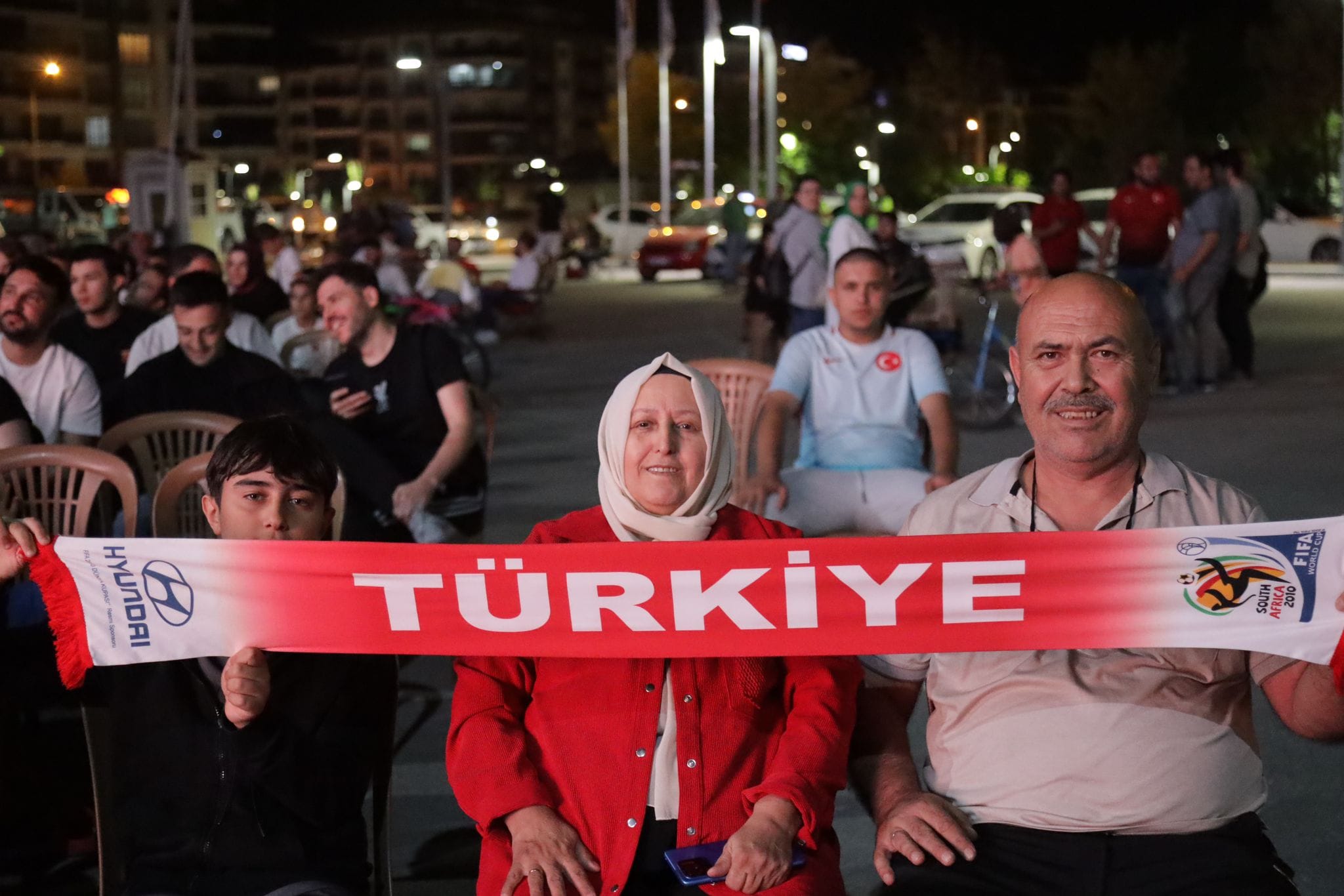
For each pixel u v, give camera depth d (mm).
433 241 60938
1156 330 13367
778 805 2895
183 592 3174
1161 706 2955
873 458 5895
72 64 107125
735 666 3082
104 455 4820
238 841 3156
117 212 48875
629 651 3062
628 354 18562
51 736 5004
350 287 6035
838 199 38281
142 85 111188
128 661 3189
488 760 2977
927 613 3033
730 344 19531
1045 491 3137
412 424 6086
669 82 80062
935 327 11852
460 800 2996
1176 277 13148
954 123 80188
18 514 4809
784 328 14672
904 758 3188
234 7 118562
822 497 5770
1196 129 56344
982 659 3061
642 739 2982
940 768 3131
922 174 76062
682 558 3033
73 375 5934
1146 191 13227
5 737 4504
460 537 6246
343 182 95312
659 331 21875
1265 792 3043
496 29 137500
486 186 131625
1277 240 33250
